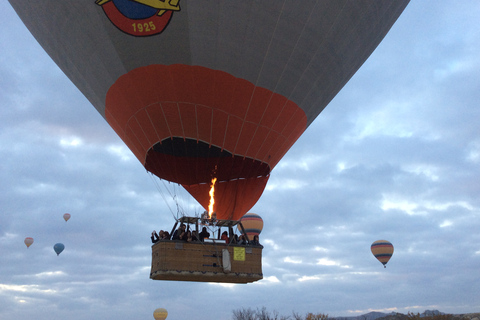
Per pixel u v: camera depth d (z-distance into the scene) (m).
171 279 13.14
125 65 13.29
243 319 50.75
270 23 12.90
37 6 13.85
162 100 13.28
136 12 12.45
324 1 13.15
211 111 13.38
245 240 13.45
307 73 14.39
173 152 14.21
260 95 13.74
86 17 12.96
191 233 13.18
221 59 13.01
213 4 12.29
